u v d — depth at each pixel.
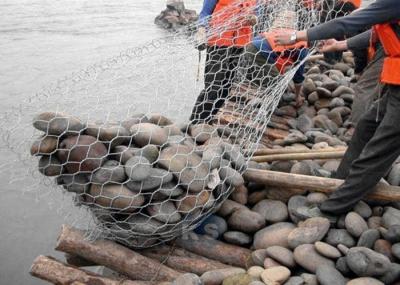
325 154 4.48
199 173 3.43
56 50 13.87
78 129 3.24
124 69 4.52
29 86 10.73
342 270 3.12
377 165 3.29
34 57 13.03
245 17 5.00
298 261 3.20
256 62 5.03
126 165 3.22
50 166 3.24
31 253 5.24
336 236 3.35
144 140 3.49
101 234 3.48
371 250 3.10
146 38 16.02
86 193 3.28
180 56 4.70
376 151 3.25
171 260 3.45
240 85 5.29
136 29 17.42
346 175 3.91
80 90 4.25
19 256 5.20
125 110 4.20
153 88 4.55
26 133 3.61
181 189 3.39
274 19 5.11
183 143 3.76
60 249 3.38
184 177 3.35
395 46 3.08
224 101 5.25
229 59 5.30
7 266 5.05
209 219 3.77
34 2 21.44
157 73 4.55
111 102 4.21
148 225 3.31
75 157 3.17
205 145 3.96
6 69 11.88
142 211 3.38
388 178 4.02
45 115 3.21
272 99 4.65
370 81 5.27
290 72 4.66
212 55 5.17
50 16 18.83
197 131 4.19
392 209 3.64
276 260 3.27
